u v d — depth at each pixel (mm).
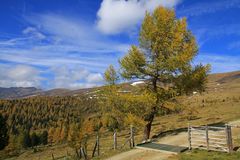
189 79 24094
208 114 50688
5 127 83812
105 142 44562
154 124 55438
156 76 24859
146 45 24734
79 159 28156
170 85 25156
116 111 27016
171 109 24594
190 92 25297
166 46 23953
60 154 51906
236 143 20047
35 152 69438
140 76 25375
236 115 38688
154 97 23891
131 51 24875
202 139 21031
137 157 19938
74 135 36625
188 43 23734
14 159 63625
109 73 27312
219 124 30297
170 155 19156
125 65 25250
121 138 45531
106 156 22062
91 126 89750
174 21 24500
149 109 24594
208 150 18844
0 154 76062
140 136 40188
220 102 86062
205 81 24875
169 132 28859
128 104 24906
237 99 86375
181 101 25219
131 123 24250
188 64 23531
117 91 26422
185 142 22656
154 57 24812
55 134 126438
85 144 33438
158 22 24219
